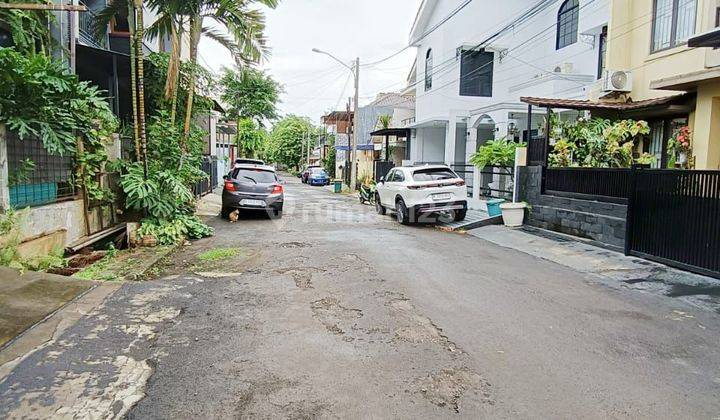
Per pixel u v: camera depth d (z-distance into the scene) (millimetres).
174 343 4266
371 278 6785
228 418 3055
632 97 12234
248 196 13672
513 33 21047
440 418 3074
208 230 10594
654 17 11562
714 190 6734
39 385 3443
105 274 6656
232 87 28250
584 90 15523
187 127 11062
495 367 3844
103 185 9383
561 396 3377
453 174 13484
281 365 3838
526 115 16953
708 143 9641
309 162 60438
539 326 4832
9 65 6184
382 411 3146
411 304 5543
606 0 15578
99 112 8164
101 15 10672
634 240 8297
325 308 5344
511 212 12086
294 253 8602
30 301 5094
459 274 7141
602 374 3742
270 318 4980
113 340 4297
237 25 11312
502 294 6043
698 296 5961
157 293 5836
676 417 3127
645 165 10992
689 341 4469
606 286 6504
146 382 3529
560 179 11109
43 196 7344
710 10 9586
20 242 6328
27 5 6633
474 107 21406
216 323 4805
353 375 3670
